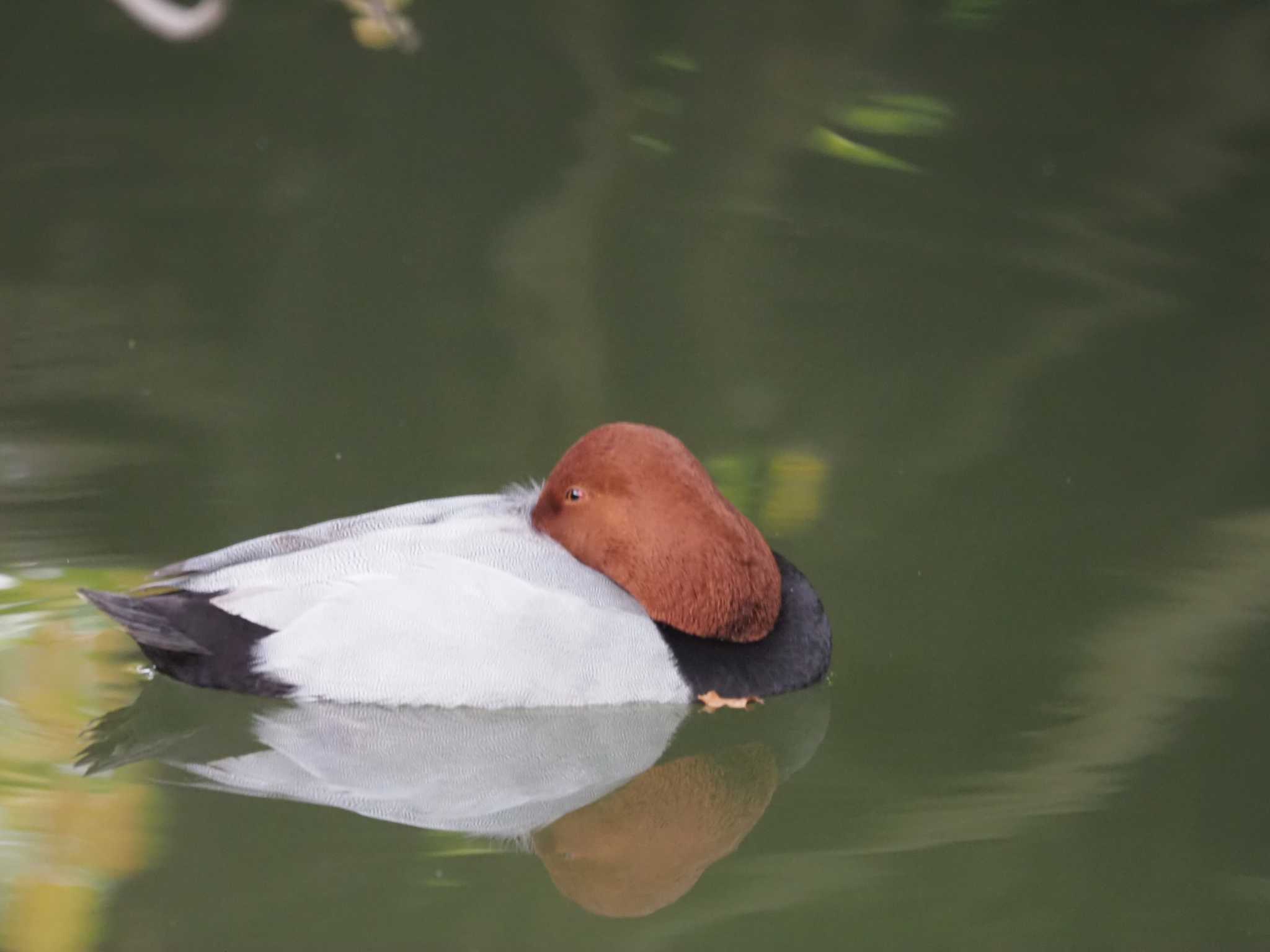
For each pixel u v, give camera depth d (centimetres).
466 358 1375
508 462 1205
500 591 909
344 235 1598
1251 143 1769
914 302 1488
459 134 1791
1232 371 1367
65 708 915
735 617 940
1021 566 1090
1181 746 906
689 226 1638
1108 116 1802
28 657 954
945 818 851
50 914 748
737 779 927
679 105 1839
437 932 751
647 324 1448
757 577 941
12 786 848
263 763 908
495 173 1733
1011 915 770
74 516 1090
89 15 2036
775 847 831
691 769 934
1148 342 1418
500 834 849
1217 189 1695
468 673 904
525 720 915
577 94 1867
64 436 1202
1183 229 1627
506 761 914
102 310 1430
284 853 815
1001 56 1903
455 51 1928
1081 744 909
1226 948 745
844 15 1953
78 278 1491
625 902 785
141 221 1617
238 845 819
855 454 1238
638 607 937
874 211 1664
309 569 924
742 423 1279
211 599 920
